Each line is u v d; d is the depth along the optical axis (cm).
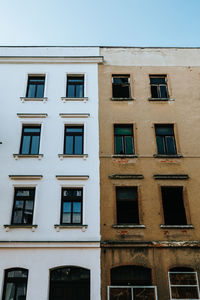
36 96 1748
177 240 1348
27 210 1429
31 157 1527
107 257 1313
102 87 1758
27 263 1295
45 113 1641
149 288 1257
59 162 1520
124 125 1659
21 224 1380
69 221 1409
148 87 1762
